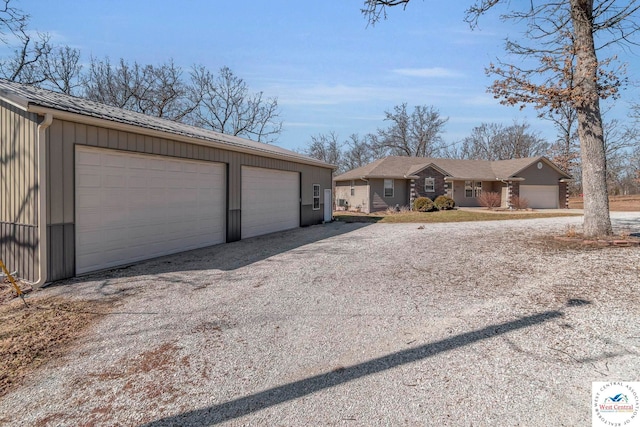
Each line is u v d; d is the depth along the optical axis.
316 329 3.69
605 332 3.40
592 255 6.70
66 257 5.88
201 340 3.49
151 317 4.16
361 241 9.69
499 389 2.52
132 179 7.14
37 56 19.36
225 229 9.78
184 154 8.32
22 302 4.79
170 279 5.89
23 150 5.64
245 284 5.52
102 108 7.91
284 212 12.94
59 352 3.31
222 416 2.30
